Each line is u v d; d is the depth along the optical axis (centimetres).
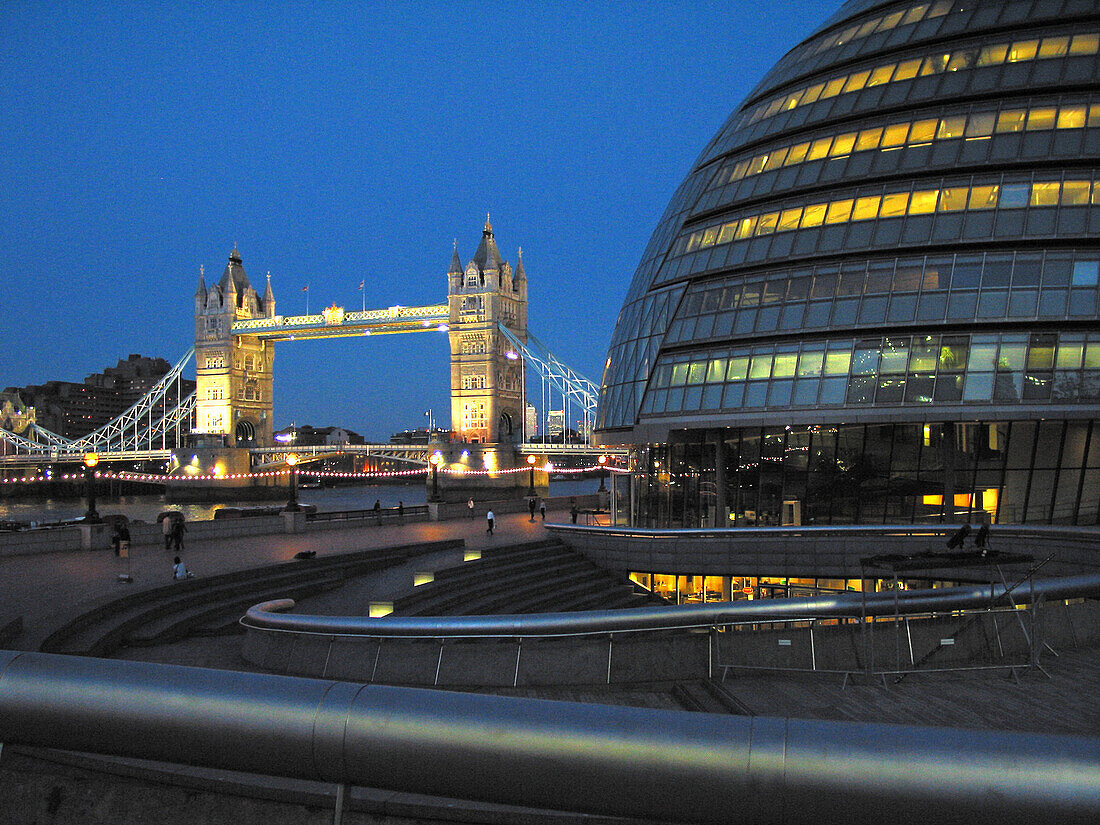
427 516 7162
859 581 3847
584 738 417
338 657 2169
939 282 4303
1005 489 4156
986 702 1598
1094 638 2041
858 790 384
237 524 5528
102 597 3067
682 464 4972
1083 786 363
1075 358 4028
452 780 432
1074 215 4188
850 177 4703
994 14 4812
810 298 4553
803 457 4484
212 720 458
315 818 576
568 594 4156
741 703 1617
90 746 479
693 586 4306
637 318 5553
